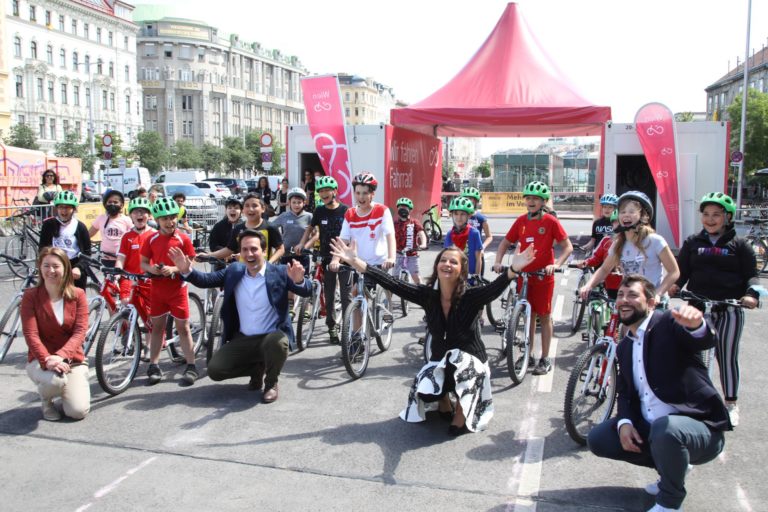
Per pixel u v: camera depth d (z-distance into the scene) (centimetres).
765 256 1366
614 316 498
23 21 5941
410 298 492
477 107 1555
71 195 693
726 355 484
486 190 3903
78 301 520
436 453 445
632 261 509
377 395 566
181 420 505
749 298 457
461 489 394
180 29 9625
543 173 3566
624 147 1418
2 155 2041
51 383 489
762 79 7281
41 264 509
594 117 1505
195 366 615
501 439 470
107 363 588
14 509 370
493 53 1756
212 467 423
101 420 505
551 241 607
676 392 360
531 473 416
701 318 346
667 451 343
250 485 399
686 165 1365
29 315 506
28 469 420
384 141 1450
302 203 808
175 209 579
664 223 1348
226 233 742
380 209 677
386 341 718
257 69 11050
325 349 718
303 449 451
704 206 486
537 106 1532
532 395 566
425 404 488
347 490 393
